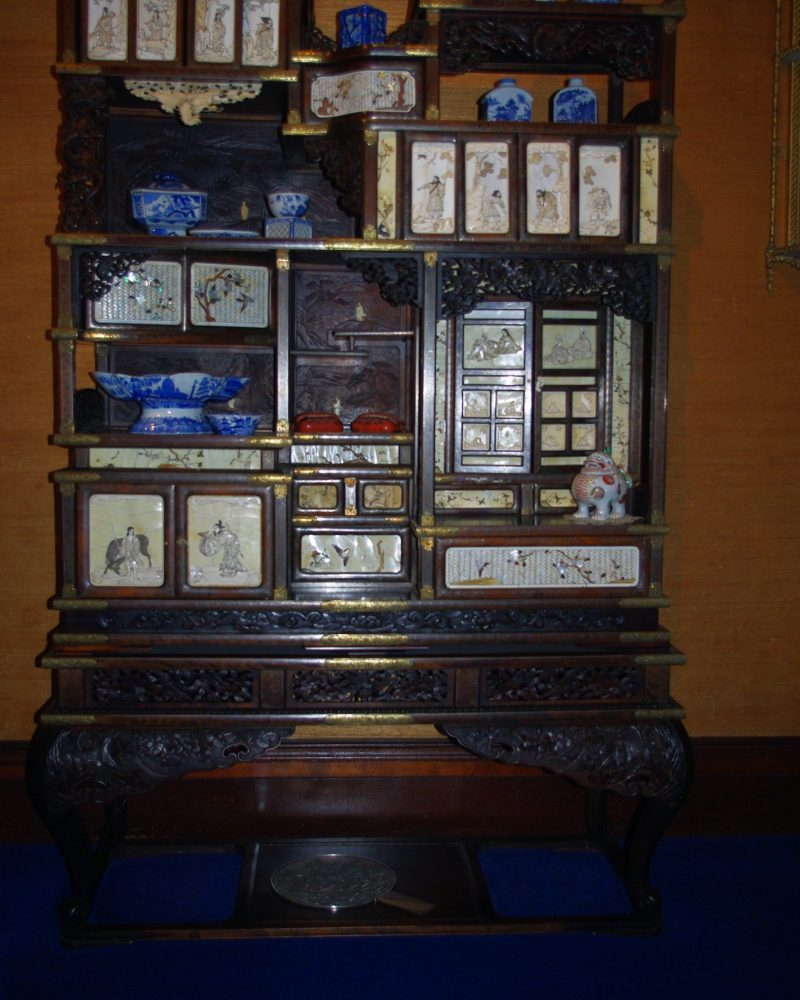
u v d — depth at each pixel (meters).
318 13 2.81
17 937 2.36
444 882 2.62
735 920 2.49
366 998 2.13
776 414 2.99
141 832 2.90
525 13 2.28
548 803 2.99
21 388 2.82
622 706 2.35
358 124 2.25
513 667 2.33
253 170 2.72
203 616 2.31
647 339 2.42
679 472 2.97
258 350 2.70
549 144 2.29
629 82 2.86
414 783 2.95
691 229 2.92
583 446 2.80
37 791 2.24
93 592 2.28
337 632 2.31
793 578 3.02
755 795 3.02
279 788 2.92
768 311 2.96
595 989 2.17
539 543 2.33
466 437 2.76
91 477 2.26
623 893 2.59
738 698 3.03
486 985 2.18
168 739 2.28
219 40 2.32
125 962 2.26
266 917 2.41
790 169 2.88
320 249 2.26
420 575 2.32
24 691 2.90
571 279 2.31
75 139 2.33
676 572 3.00
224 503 2.29
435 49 2.28
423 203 2.27
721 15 2.88
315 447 2.70
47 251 2.79
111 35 2.30
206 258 2.59
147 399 2.36
